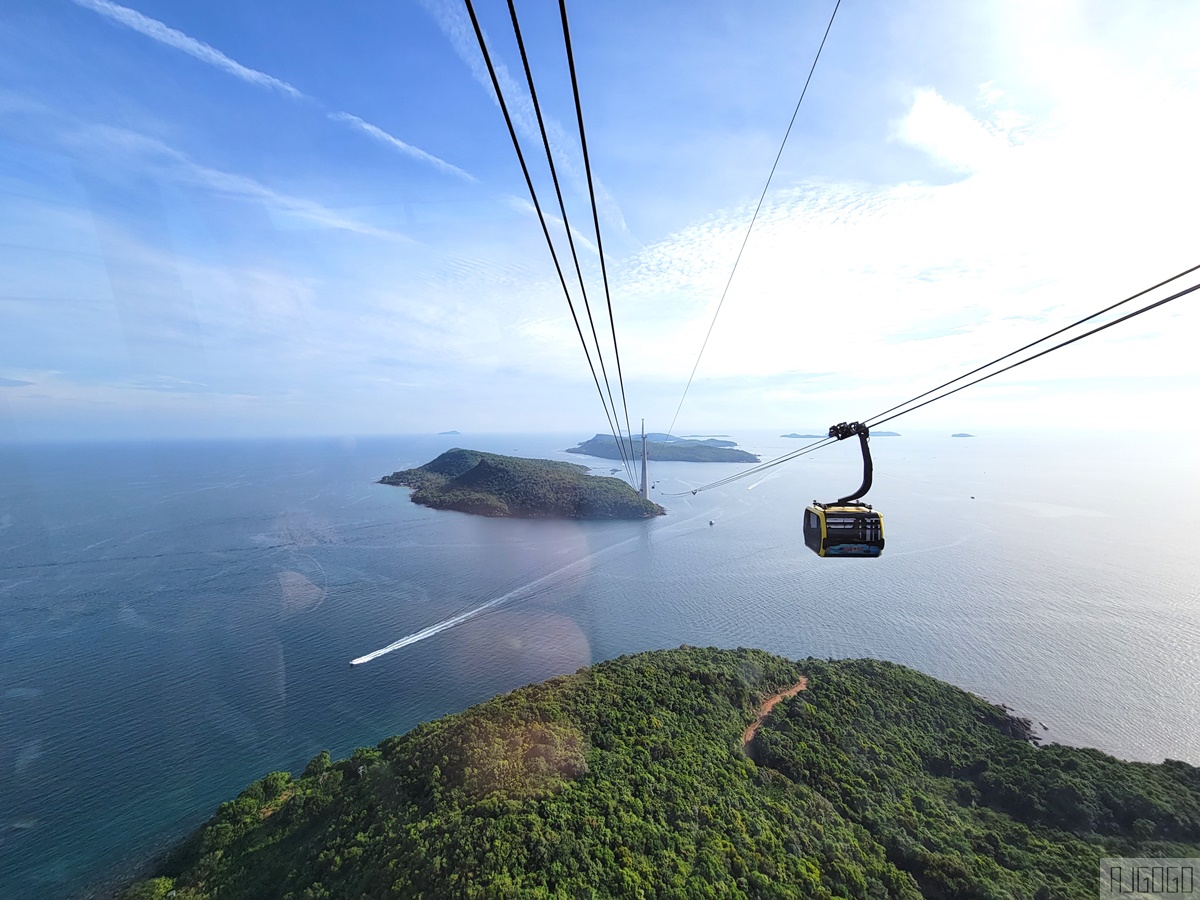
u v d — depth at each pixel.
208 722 48.94
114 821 38.41
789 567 97.69
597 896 22.44
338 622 70.38
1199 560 101.44
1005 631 71.56
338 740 47.62
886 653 65.62
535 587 86.06
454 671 59.91
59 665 56.53
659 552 106.75
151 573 79.81
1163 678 58.50
